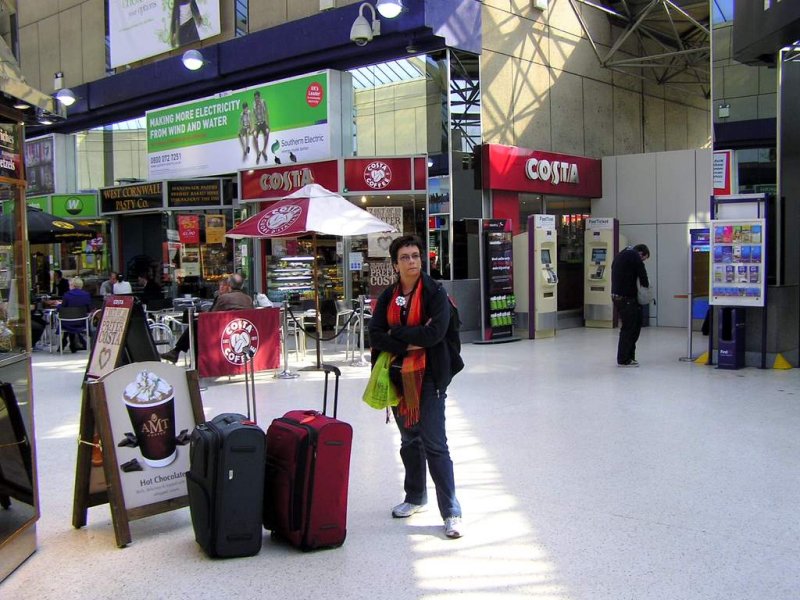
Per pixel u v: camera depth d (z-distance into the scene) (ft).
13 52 14.29
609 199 49.70
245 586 11.17
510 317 40.11
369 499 15.01
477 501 14.69
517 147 43.09
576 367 30.99
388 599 10.64
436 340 12.80
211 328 27.45
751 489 15.07
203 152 49.21
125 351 16.71
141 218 55.83
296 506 12.28
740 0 28.22
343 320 41.86
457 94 40.24
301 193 29.78
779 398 23.81
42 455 18.90
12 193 13.19
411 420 13.12
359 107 42.93
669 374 28.76
